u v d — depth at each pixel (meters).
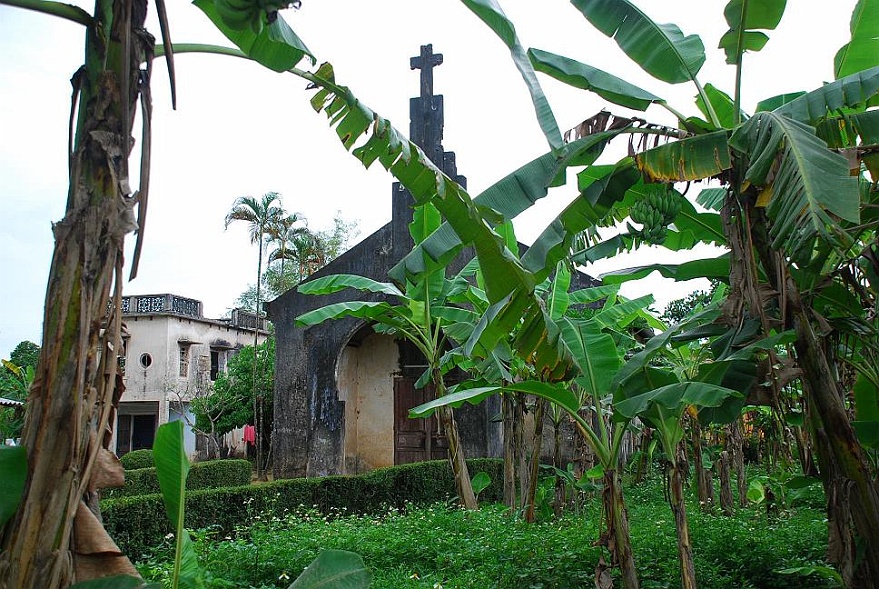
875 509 4.29
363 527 8.23
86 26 2.36
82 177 2.30
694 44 4.99
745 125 4.38
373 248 16.67
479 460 14.18
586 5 5.07
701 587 5.74
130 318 27.52
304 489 10.84
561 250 5.11
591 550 6.40
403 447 17.80
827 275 4.78
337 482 11.56
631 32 4.98
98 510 2.41
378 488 12.34
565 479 9.70
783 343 4.93
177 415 27.47
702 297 12.03
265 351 25.97
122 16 2.36
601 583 5.22
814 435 4.75
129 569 2.37
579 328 5.80
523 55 3.73
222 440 29.00
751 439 14.74
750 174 3.99
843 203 3.39
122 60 2.35
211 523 9.05
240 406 25.08
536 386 5.26
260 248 27.00
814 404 4.49
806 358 4.41
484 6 3.37
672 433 5.20
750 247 4.41
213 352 30.39
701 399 4.40
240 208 27.11
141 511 8.00
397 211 16.55
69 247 2.25
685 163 4.46
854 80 4.18
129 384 27.14
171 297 27.98
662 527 7.68
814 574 5.94
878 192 4.86
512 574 5.96
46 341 2.22
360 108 3.20
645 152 4.62
